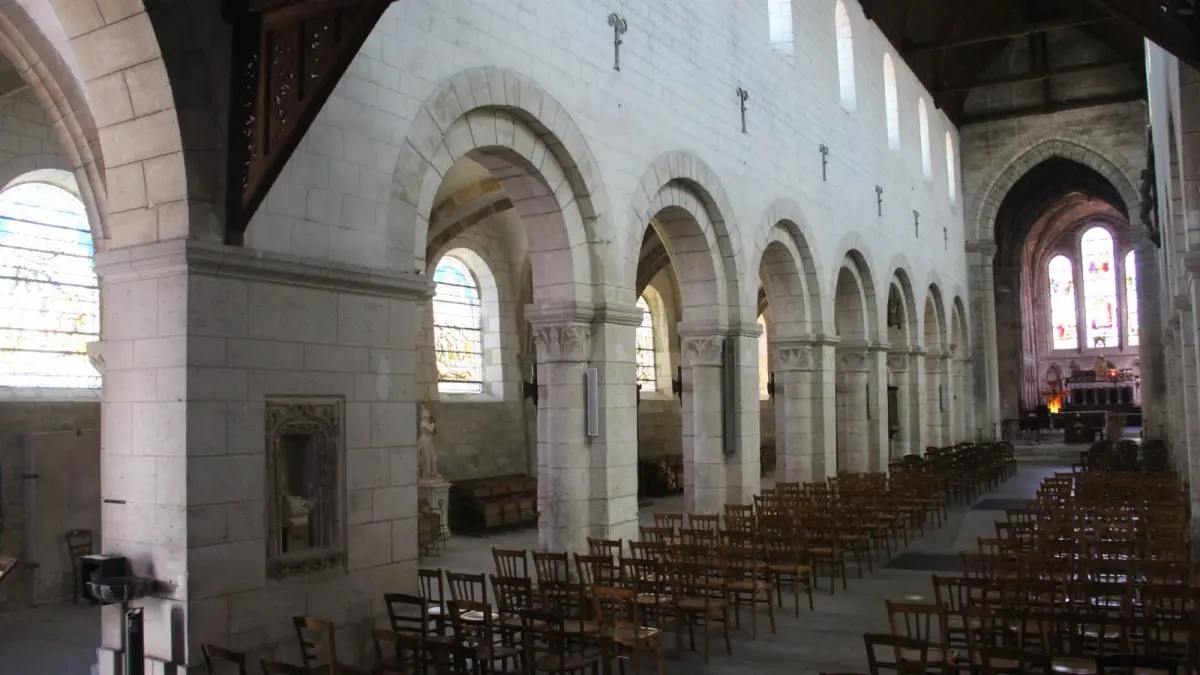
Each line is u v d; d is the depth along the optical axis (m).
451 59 11.56
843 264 26.34
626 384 15.10
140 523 8.59
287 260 9.08
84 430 14.68
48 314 14.70
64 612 13.39
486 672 8.68
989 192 40.97
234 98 8.64
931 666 7.14
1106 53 38.66
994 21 38.22
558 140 13.62
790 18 22.84
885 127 30.39
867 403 27.33
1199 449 15.78
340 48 8.16
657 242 27.17
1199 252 11.47
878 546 16.23
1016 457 41.03
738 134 19.55
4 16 10.31
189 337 8.36
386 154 10.48
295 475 9.48
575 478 14.27
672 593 10.45
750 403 19.09
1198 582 9.94
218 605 8.45
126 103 8.69
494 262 24.27
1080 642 8.07
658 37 16.69
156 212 8.69
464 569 16.25
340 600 9.60
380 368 10.23
